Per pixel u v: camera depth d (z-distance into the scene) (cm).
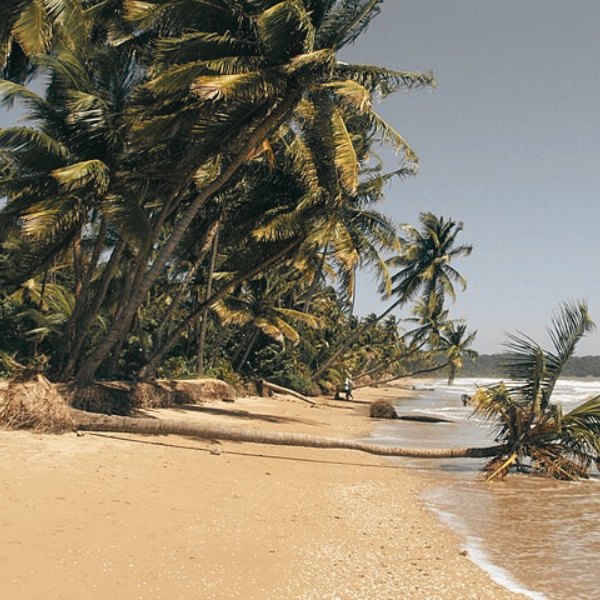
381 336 8256
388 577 649
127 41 2212
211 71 1680
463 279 4547
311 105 1862
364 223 2827
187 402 2378
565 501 1130
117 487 869
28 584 524
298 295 4272
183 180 1880
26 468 895
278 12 1594
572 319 1481
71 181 1585
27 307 2686
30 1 1678
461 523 932
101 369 2212
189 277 2570
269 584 595
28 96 1733
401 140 1762
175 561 626
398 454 1616
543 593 630
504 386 1502
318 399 4231
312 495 1038
